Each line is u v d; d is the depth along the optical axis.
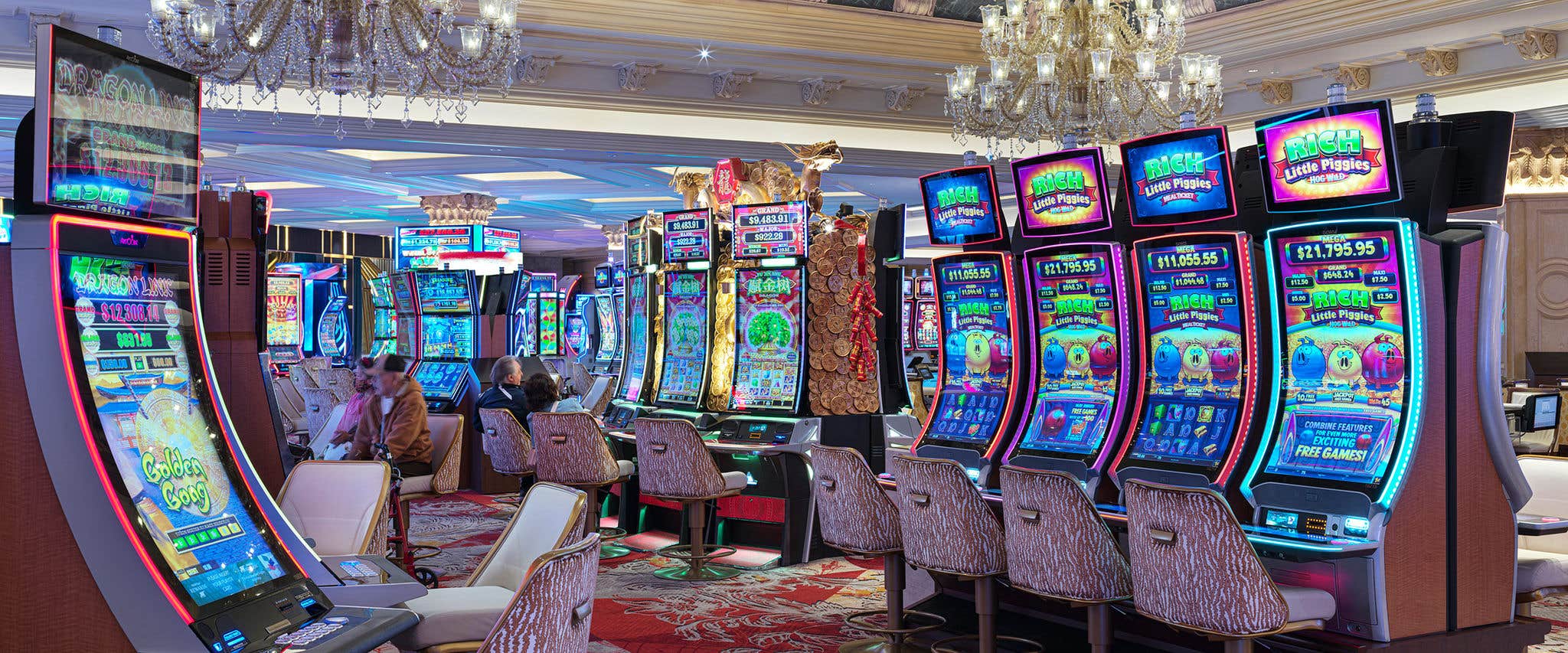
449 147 9.12
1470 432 3.66
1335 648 3.58
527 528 3.10
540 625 2.28
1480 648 3.67
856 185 13.55
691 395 7.14
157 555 2.02
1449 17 8.01
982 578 4.05
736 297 6.92
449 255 12.61
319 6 5.32
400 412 5.81
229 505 2.31
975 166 4.99
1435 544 3.58
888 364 6.89
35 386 1.99
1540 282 11.02
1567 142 10.79
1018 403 4.79
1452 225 3.77
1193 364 4.16
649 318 7.62
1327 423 3.73
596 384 10.51
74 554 1.98
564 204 16.61
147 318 2.26
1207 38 9.31
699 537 5.97
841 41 8.95
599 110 8.99
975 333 5.01
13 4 6.92
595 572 2.53
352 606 2.36
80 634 1.97
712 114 9.23
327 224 19.80
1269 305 3.91
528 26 8.02
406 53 5.63
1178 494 3.23
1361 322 3.65
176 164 2.37
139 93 2.25
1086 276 4.51
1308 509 3.67
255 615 2.12
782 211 6.67
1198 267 4.10
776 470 6.50
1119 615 4.38
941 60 9.37
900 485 4.27
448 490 5.80
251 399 4.70
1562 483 4.21
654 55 8.62
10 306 2.01
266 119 8.16
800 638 4.75
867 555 4.50
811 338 6.61
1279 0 8.70
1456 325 3.62
